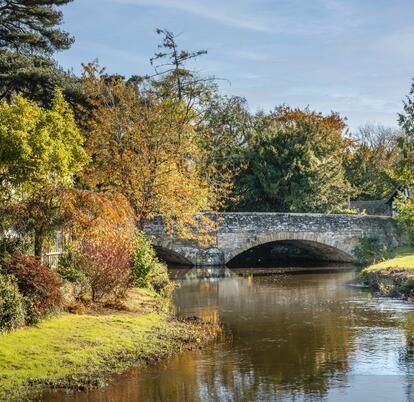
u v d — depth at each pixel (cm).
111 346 1380
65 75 2959
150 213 2600
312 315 2038
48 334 1395
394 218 4241
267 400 1119
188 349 1479
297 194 4784
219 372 1292
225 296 2575
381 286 2683
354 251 4159
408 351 1488
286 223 4041
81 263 1855
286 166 4822
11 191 1833
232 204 4800
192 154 2748
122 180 2591
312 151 4900
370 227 4191
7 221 1650
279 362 1383
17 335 1352
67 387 1133
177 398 1119
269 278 3375
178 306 2277
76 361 1252
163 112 2700
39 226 1677
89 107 2922
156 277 2592
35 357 1242
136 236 2383
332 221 4122
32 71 2739
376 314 2034
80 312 1655
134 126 2633
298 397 1137
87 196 1705
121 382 1192
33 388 1112
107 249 1873
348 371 1312
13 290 1390
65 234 1848
